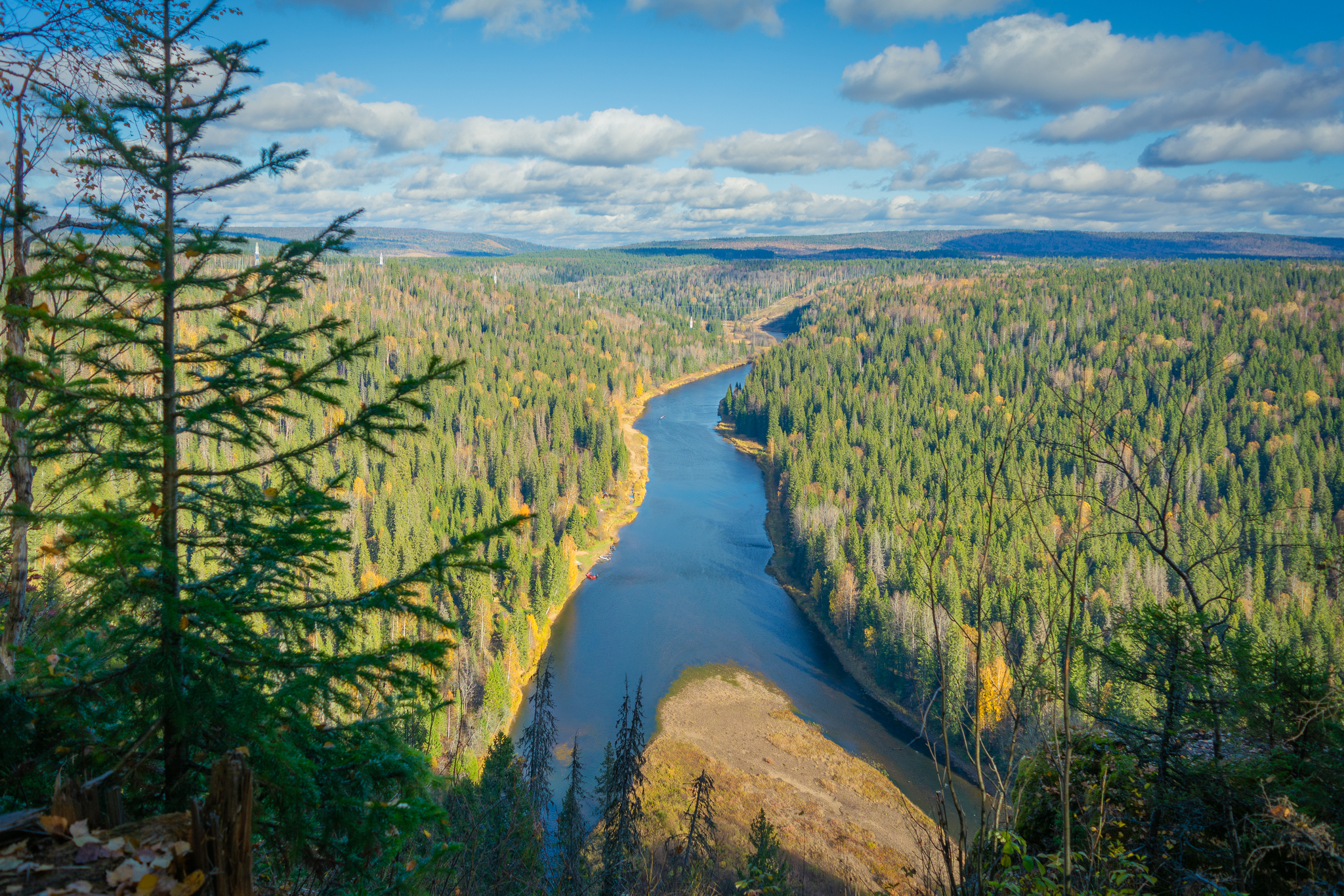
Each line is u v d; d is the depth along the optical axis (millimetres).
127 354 6980
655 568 97562
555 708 64625
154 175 6391
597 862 24844
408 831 5906
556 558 85688
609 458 130375
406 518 94125
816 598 86562
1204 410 150500
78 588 5941
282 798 5574
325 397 6516
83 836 4953
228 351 6637
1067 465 61500
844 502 114438
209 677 5883
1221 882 8148
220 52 6664
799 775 54969
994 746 30625
